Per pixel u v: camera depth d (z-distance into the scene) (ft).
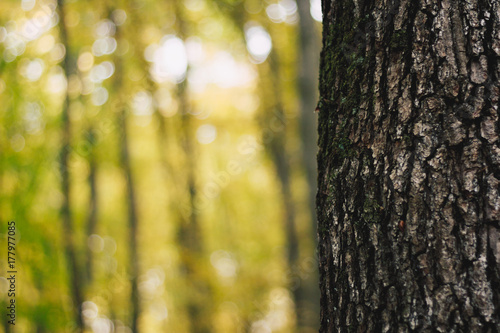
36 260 18.11
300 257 30.91
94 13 24.89
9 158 17.80
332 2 4.43
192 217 29.32
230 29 30.60
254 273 30.53
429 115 3.67
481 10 3.61
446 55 3.65
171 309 28.22
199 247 29.09
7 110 18.20
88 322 22.17
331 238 4.14
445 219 3.53
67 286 20.10
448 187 3.55
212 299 26.76
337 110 4.24
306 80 21.25
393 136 3.80
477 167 3.49
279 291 28.71
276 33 29.22
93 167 27.12
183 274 27.86
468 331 3.38
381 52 3.93
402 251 3.67
